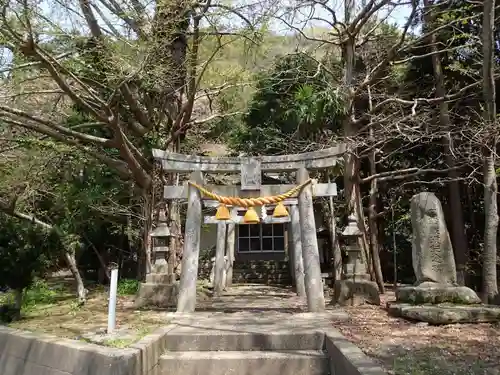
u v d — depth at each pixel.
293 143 12.91
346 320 6.71
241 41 10.67
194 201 8.28
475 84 9.13
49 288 11.30
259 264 17.83
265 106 15.13
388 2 9.59
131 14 8.63
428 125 9.90
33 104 11.24
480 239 13.52
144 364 4.98
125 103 11.03
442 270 6.72
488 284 7.18
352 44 10.58
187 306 7.80
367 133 11.47
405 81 13.19
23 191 10.80
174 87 10.79
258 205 7.94
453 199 12.55
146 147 11.58
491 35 7.07
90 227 13.73
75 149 10.87
